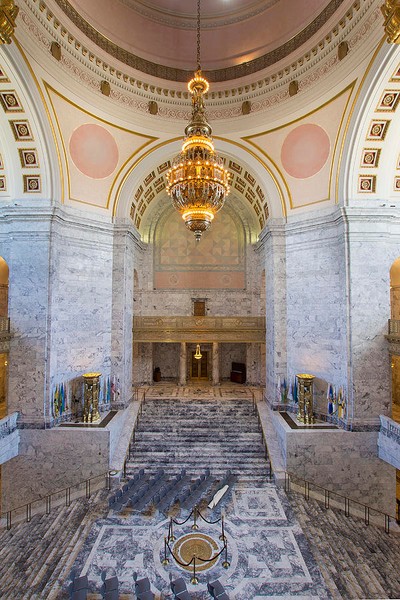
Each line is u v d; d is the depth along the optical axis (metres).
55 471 11.95
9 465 12.06
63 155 13.01
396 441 10.84
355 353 12.34
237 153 15.02
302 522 9.49
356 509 10.98
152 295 20.39
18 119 11.45
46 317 12.52
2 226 12.97
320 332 13.76
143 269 20.42
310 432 11.88
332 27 11.22
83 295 14.05
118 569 7.62
